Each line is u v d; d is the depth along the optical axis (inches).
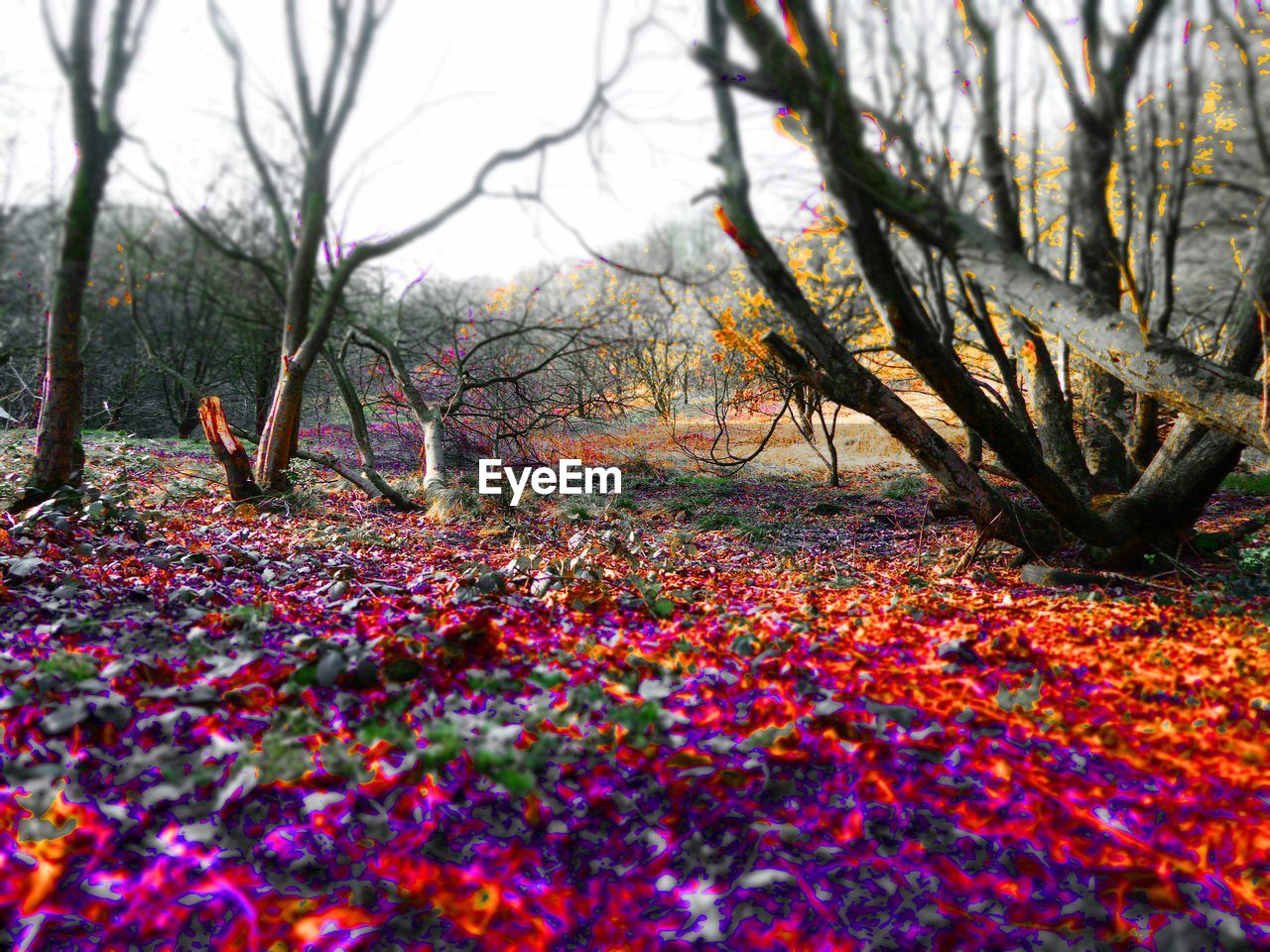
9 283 288.5
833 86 126.6
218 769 83.0
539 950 64.6
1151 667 133.4
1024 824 83.0
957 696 117.7
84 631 123.9
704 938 66.8
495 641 134.4
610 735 98.0
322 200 372.8
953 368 180.9
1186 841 80.2
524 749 92.4
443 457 519.5
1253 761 95.3
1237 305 195.8
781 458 818.2
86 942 62.2
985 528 246.1
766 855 77.7
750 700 114.3
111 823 74.4
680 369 806.5
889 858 77.4
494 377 578.2
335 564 219.1
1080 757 97.8
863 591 228.4
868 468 765.3
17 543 179.5
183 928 64.2
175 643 124.9
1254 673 127.4
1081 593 221.0
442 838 77.0
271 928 64.5
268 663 114.8
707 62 136.3
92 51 252.8
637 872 74.7
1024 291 157.0
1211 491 253.6
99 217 293.7
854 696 116.2
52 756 84.2
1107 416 375.9
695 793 87.7
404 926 66.4
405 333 570.3
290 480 403.2
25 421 578.9
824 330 178.4
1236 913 70.3
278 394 396.8
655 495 616.4
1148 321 153.7
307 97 360.2
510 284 604.7
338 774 83.7
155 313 522.0
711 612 176.6
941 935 67.4
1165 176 145.2
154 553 197.5
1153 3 117.7
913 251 183.9
